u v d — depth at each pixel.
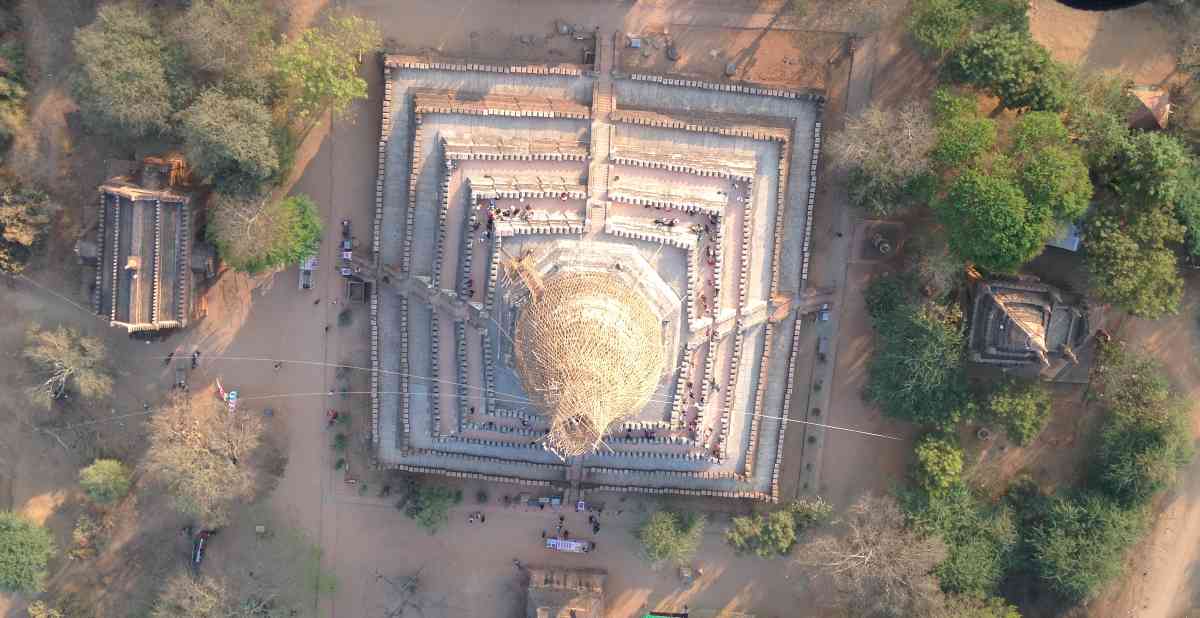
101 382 91.50
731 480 93.44
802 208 88.62
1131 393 89.12
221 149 80.94
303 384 94.44
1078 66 90.00
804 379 94.81
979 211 79.62
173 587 93.00
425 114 83.44
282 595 96.44
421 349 88.94
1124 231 83.94
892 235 91.81
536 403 64.50
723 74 90.31
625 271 73.81
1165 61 89.62
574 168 82.62
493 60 88.56
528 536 97.00
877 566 88.69
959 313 86.44
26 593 94.75
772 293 87.56
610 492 95.81
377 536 97.19
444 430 88.81
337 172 91.12
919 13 84.56
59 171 90.81
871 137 83.31
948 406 88.50
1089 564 89.31
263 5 87.38
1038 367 90.38
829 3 89.62
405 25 89.44
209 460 89.12
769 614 97.50
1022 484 93.81
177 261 86.31
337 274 92.75
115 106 80.94
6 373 93.81
